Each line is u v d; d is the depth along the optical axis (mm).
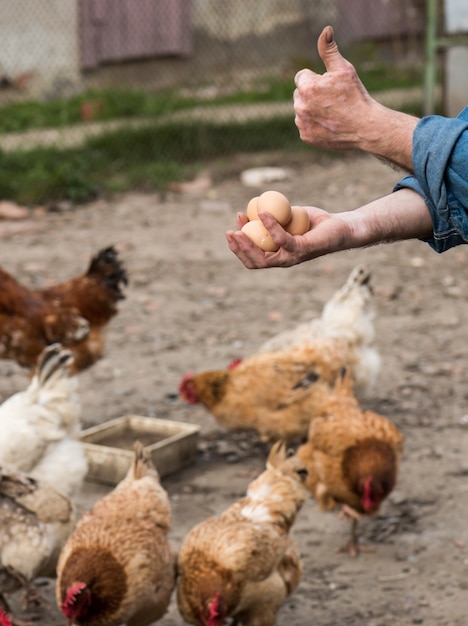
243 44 13727
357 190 9312
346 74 2092
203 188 9523
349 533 3920
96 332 5004
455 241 2172
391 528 3936
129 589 3098
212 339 5969
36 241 7871
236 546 3139
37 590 3529
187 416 4992
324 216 2121
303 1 13953
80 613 3068
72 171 9211
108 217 8594
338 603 3463
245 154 10625
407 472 4379
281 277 7191
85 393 5227
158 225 8383
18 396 3523
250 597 3193
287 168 10289
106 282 5047
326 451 3801
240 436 4801
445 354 5758
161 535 3215
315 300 6691
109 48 12805
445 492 4207
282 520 3275
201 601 3127
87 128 10703
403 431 4785
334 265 7480
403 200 2146
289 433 4383
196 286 6941
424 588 3529
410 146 2092
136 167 9820
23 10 12211
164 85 13336
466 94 11016
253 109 11547
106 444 4477
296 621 3375
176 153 10266
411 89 12828
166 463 4332
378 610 3422
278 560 3232
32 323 4789
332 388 4387
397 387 5301
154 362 5637
